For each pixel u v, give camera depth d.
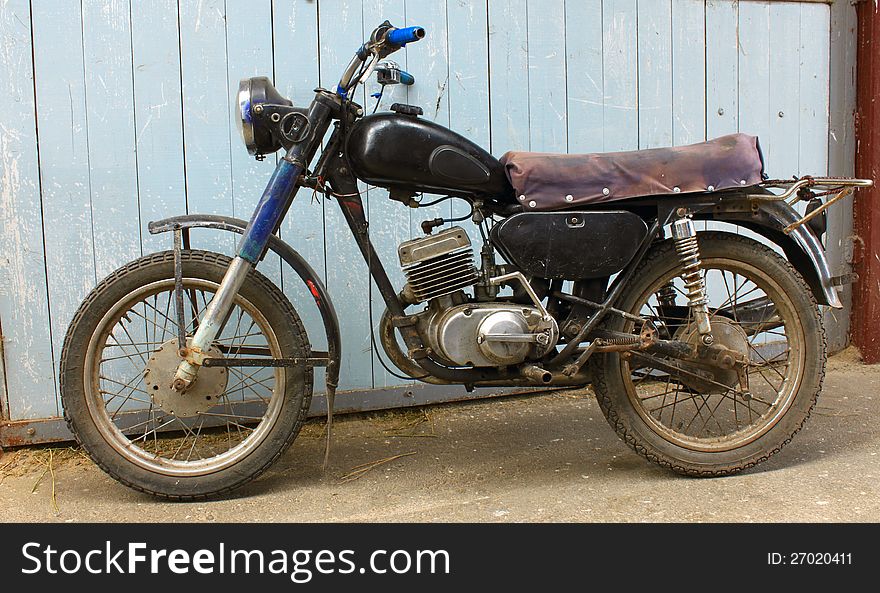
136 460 2.20
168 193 2.70
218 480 2.22
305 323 2.86
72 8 2.57
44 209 2.61
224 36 2.71
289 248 2.27
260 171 2.77
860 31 3.56
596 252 2.21
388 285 2.28
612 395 2.30
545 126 3.11
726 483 2.30
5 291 2.60
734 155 2.26
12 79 2.54
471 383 2.34
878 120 3.54
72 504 2.24
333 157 2.25
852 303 3.68
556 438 2.77
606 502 2.17
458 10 2.95
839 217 3.61
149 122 2.67
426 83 2.93
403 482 2.37
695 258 2.27
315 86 2.81
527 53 3.05
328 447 2.33
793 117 3.50
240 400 2.79
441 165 2.19
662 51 3.25
